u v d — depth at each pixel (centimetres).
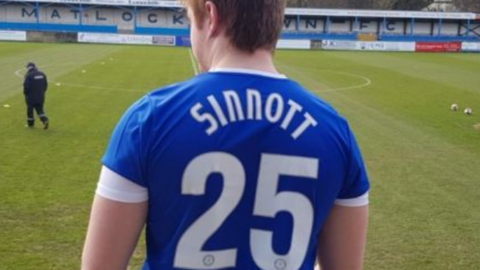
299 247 186
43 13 7000
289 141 182
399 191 1027
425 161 1273
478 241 788
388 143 1463
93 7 7088
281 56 4894
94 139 1392
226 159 177
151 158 176
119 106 1917
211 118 179
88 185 1002
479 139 1542
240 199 179
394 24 7462
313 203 186
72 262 672
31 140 1355
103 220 182
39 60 3606
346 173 193
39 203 891
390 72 3634
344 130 194
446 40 6850
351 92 2580
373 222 852
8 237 742
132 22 7169
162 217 181
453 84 3005
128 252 187
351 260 203
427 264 705
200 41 201
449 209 929
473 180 1118
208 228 179
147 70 3181
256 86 186
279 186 181
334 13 7169
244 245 182
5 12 6931
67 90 2264
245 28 187
